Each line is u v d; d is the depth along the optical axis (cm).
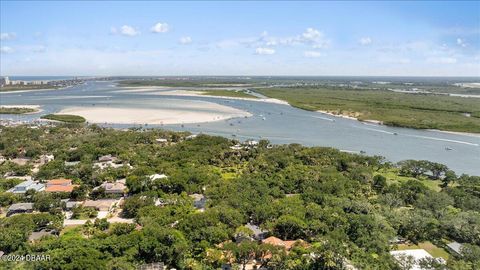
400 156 19850
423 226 9888
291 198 11650
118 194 12738
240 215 10138
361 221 9644
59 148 18925
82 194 12238
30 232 9400
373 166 16912
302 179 13700
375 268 7750
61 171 14738
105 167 15538
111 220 10812
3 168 15325
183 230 9194
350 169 15662
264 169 15625
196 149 18512
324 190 12669
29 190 12306
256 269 8250
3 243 8375
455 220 9925
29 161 17075
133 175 13775
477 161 18888
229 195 11844
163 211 10531
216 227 9294
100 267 7475
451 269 7806
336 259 7962
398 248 9381
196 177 13600
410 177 16038
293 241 9269
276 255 8112
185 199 11756
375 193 13512
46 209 11238
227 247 8288
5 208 11700
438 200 11731
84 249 7938
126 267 7594
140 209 10731
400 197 12481
